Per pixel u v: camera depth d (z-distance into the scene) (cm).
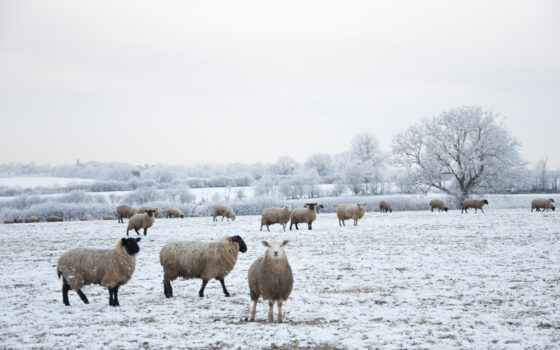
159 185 10988
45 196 8694
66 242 2519
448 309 974
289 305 1050
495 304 1003
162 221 4094
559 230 2492
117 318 957
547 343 733
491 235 2350
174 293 1224
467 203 4478
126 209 4078
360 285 1266
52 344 781
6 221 4984
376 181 8906
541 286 1170
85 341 795
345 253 1883
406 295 1123
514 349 710
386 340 772
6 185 12300
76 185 10925
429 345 738
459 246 1981
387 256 1772
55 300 1156
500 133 5462
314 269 1539
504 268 1441
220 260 1137
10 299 1167
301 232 2784
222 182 12188
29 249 2245
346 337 794
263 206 5850
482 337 773
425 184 5806
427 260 1650
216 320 928
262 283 883
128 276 1072
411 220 3591
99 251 1078
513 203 5725
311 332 825
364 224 3303
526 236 2258
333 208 5934
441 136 5634
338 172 11531
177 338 804
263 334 817
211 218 4562
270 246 871
